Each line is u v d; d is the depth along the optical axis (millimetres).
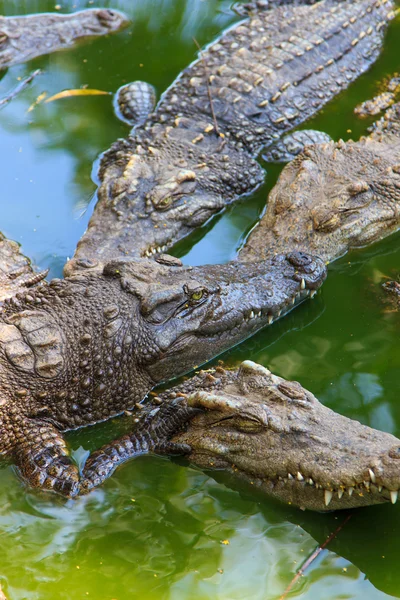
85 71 28641
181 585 13039
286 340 18578
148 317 16719
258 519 14281
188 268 18078
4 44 28969
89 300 16922
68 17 30641
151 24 31297
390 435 13906
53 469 15094
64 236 21469
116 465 15383
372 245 21625
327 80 27688
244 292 18016
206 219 22484
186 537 13953
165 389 17406
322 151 22812
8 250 20594
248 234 22000
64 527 14203
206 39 30391
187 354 17406
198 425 15328
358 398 16703
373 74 28812
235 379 15852
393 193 21719
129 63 29078
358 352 18078
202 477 15188
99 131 25641
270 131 25562
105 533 14070
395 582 13008
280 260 19203
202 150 23750
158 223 21047
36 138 25234
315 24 29297
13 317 16906
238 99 25562
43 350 16172
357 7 30797
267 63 27125
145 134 24688
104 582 13164
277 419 14188
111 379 16578
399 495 13938
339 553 13508
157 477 15227
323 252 20484
